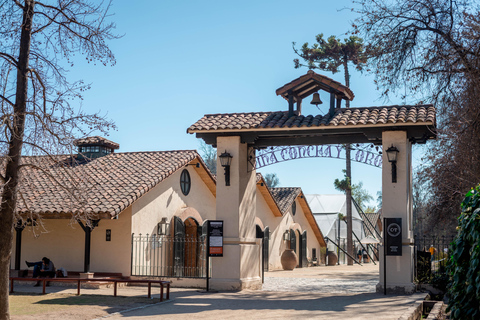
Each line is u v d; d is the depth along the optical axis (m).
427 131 14.41
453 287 6.18
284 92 15.84
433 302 12.62
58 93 11.07
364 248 44.28
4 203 9.77
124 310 11.70
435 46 15.34
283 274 26.72
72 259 19.08
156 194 20.39
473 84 14.23
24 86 10.23
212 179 24.20
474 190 6.08
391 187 14.30
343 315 10.58
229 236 15.68
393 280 14.10
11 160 9.90
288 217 34.09
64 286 16.88
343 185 38.28
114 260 18.58
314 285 18.97
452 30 15.36
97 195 18.39
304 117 15.77
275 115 16.38
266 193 30.02
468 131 14.28
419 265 15.19
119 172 20.67
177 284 17.00
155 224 20.22
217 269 15.78
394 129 14.44
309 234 37.72
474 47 14.55
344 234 42.97
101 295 14.29
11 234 9.85
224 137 15.96
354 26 16.70
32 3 10.48
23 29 10.38
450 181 16.89
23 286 16.91
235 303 12.83
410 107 15.16
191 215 22.39
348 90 15.42
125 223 18.67
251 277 16.45
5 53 10.30
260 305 12.41
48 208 17.70
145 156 22.42
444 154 16.23
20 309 11.73
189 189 23.11
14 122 9.94
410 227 15.36
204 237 23.08
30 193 19.28
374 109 15.47
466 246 5.94
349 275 25.83
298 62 37.59
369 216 51.00
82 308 11.80
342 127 14.66
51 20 11.04
